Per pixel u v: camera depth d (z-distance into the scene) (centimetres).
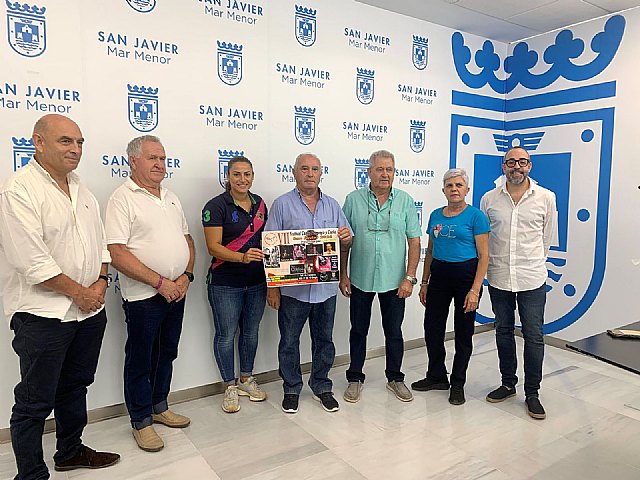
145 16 270
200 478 218
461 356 298
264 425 269
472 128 434
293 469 226
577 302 400
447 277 297
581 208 396
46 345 190
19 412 194
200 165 294
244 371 306
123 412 281
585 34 388
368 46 362
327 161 349
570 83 400
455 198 288
